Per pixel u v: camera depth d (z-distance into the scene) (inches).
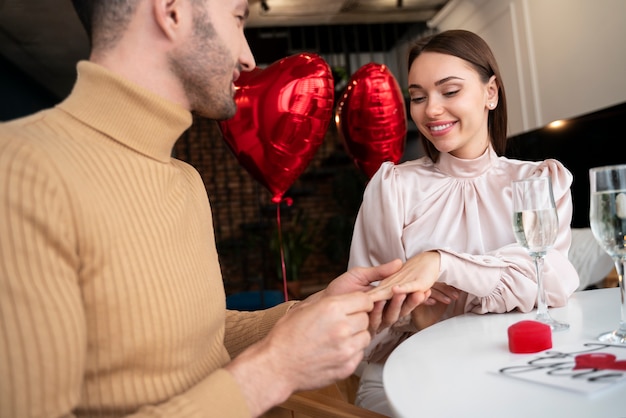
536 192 36.8
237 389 25.8
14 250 22.4
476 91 55.4
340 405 37.2
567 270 47.9
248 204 296.8
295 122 69.9
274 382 27.2
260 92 69.6
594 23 124.0
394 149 84.7
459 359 31.9
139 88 30.0
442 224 55.3
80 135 28.4
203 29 32.0
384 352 53.8
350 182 284.0
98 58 31.9
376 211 57.7
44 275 22.9
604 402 23.3
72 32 192.2
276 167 73.4
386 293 36.5
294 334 28.0
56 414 22.3
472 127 55.6
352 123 83.2
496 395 25.5
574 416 22.3
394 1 204.7
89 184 26.3
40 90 266.2
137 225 27.8
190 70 32.5
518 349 31.8
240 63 36.7
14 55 214.7
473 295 46.9
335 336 27.7
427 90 56.2
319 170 292.5
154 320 27.2
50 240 23.6
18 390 21.3
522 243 37.9
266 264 290.5
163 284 28.0
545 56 143.9
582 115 131.1
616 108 119.9
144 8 31.0
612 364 26.8
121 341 26.4
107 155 28.3
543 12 142.0
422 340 37.4
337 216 286.2
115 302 26.1
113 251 26.3
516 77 158.2
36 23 182.2
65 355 22.6
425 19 226.4
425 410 24.5
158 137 31.2
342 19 223.0
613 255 32.9
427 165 60.7
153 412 23.9
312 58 71.8
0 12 172.2
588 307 43.1
